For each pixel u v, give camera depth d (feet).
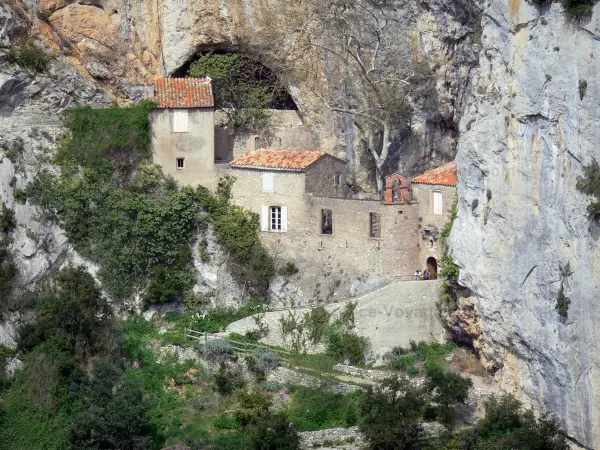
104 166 355.77
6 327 347.97
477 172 321.73
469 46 344.90
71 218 353.72
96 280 353.51
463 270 323.57
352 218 343.26
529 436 297.94
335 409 314.55
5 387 337.11
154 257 354.33
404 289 333.21
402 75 352.49
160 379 330.54
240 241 353.72
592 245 294.05
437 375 309.42
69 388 330.13
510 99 311.27
